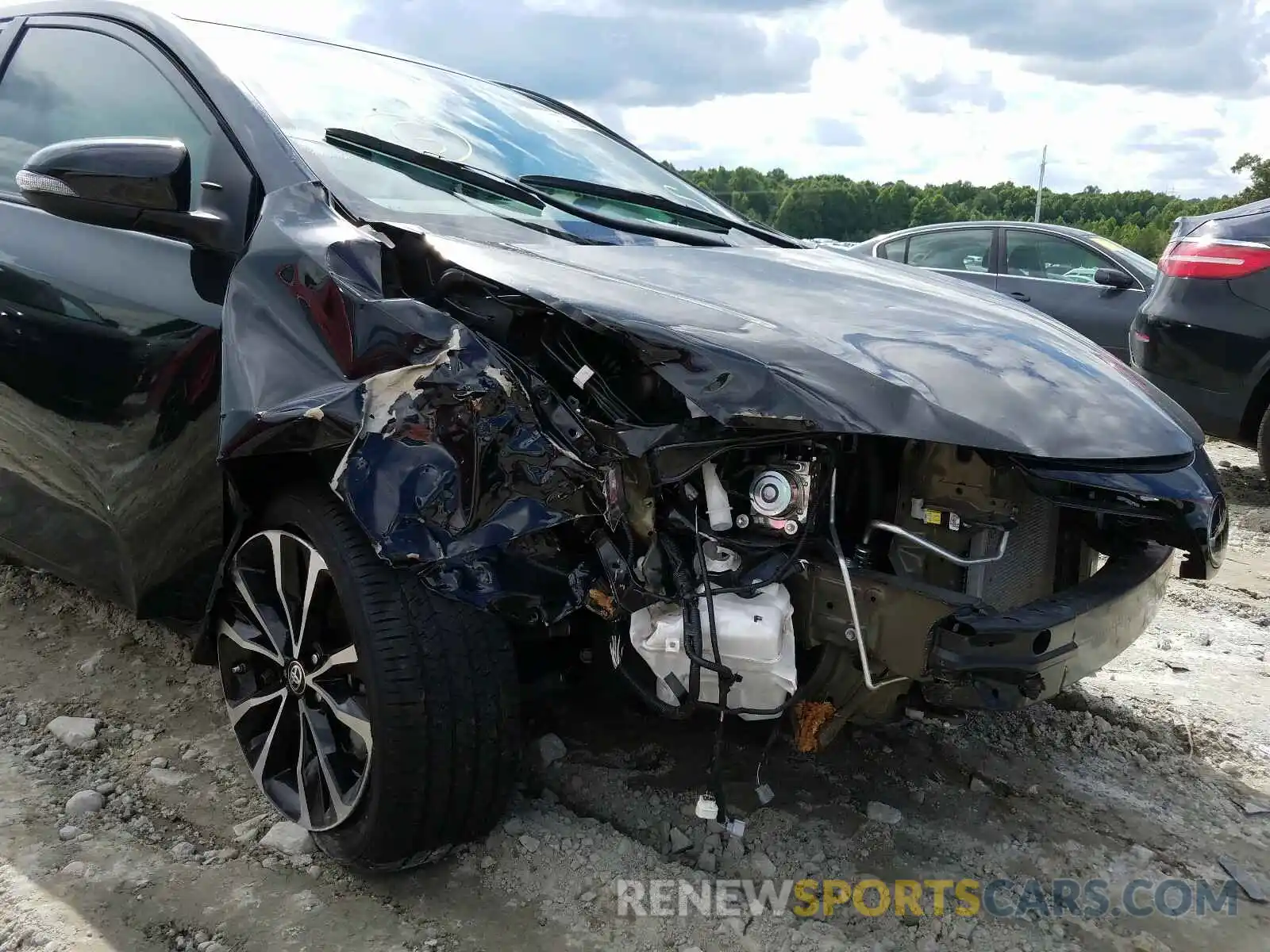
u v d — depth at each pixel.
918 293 2.50
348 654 2.02
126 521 2.49
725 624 1.87
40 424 2.68
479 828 2.09
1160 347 5.73
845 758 2.73
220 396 2.11
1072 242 7.99
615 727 2.79
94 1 3.06
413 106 2.94
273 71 2.73
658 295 2.06
